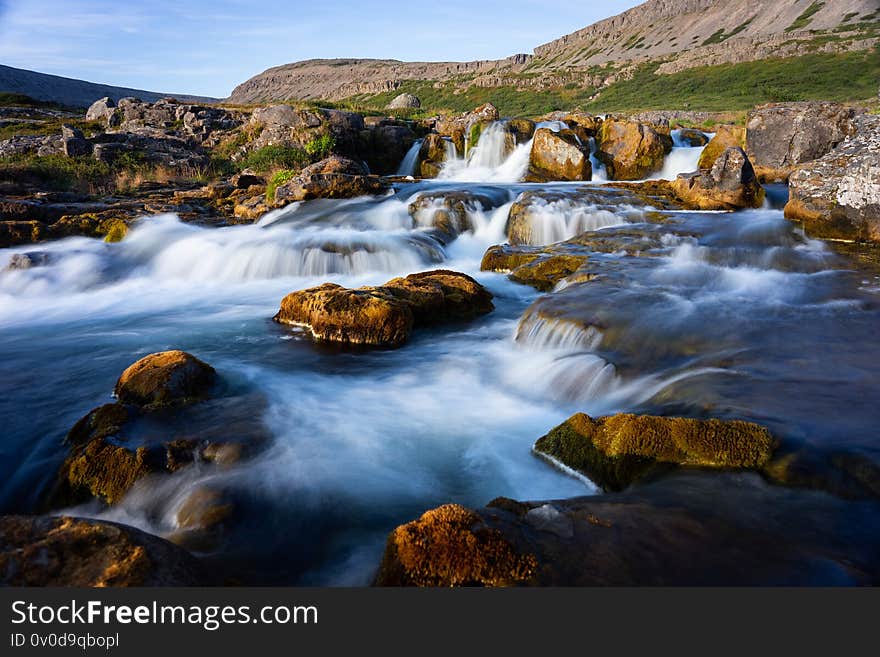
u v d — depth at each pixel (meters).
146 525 4.38
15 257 13.63
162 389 6.00
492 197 17.05
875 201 10.94
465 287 9.82
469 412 6.23
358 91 121.75
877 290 8.64
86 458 4.81
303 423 5.87
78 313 11.14
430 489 4.75
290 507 4.45
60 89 83.69
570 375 6.58
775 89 70.12
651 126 23.30
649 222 13.81
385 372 7.44
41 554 2.73
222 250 13.78
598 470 4.50
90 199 20.52
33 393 7.08
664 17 162.62
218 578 3.28
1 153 23.55
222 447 5.06
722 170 15.15
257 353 8.27
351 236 14.06
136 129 30.19
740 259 10.88
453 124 29.44
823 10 115.38
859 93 60.34
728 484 3.85
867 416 4.54
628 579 2.80
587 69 111.00
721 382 5.46
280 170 23.34
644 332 7.13
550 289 10.83
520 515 3.31
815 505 3.53
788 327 7.09
